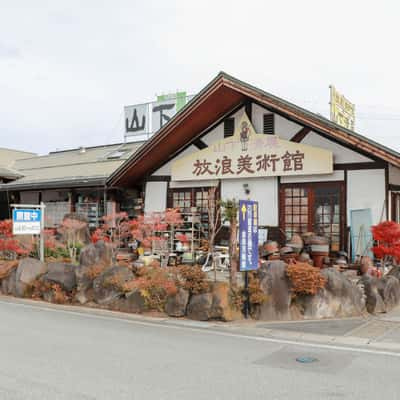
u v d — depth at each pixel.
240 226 7.83
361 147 11.06
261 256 11.92
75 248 12.80
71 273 9.90
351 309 8.08
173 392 4.47
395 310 8.55
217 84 12.49
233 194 13.74
